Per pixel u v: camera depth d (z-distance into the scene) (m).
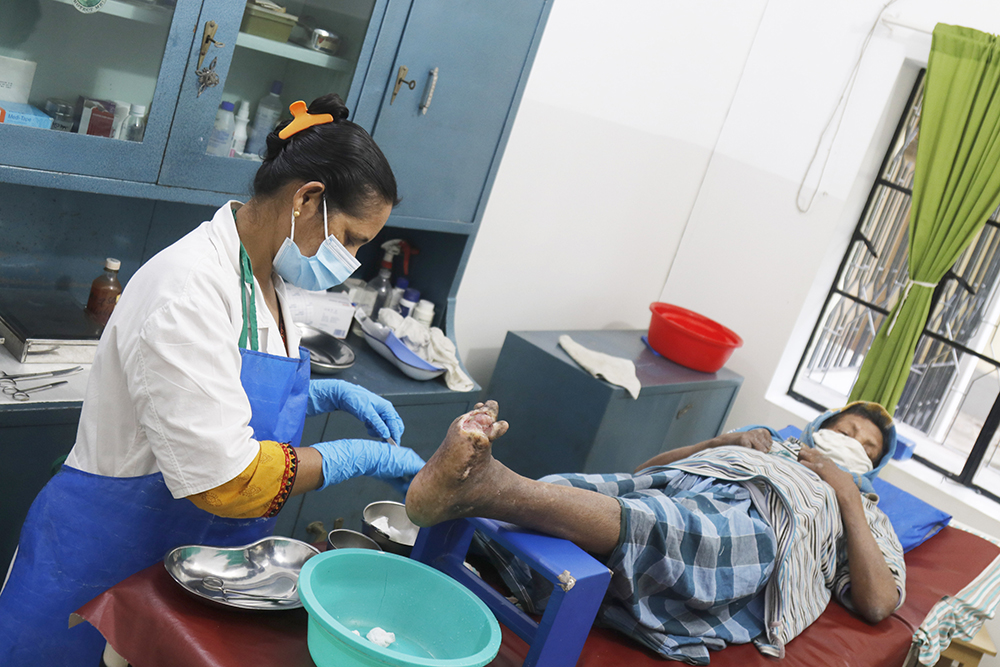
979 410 3.36
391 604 1.19
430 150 2.25
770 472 1.97
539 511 1.32
